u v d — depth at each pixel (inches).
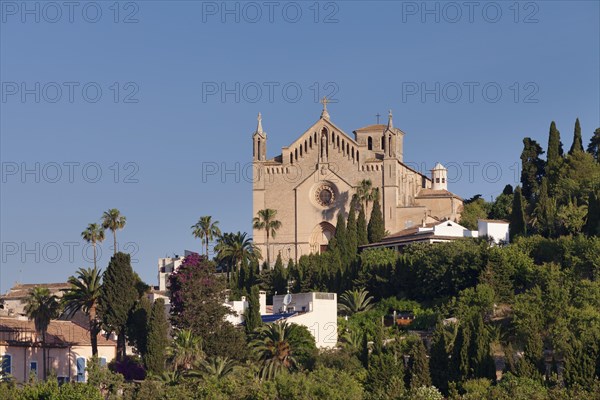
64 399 7293.3
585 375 7455.7
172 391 7672.2
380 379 7824.8
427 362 7800.2
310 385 7386.8
